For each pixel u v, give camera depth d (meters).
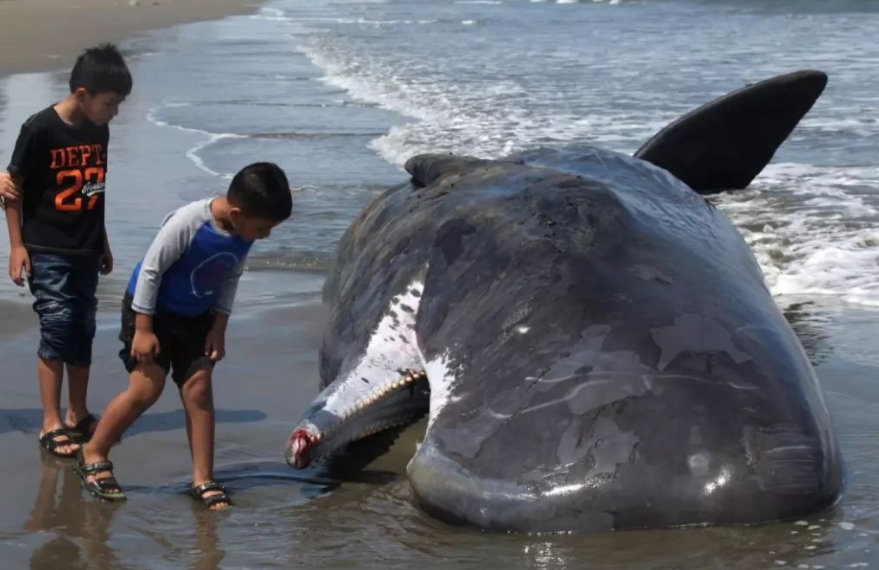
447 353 5.48
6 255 9.72
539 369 5.06
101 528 4.96
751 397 4.83
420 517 5.02
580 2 44.66
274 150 14.36
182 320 5.38
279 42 30.70
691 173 10.32
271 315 8.16
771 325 5.34
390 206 7.41
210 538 4.85
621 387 4.86
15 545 4.78
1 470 5.63
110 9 45.28
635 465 4.66
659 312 5.15
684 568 4.36
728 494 4.62
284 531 4.91
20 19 39.31
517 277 5.52
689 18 34.59
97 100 5.91
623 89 18.84
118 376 6.90
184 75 22.80
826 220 10.20
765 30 29.38
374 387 5.76
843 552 4.44
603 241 5.59
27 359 7.14
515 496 4.73
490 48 27.05
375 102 18.36
